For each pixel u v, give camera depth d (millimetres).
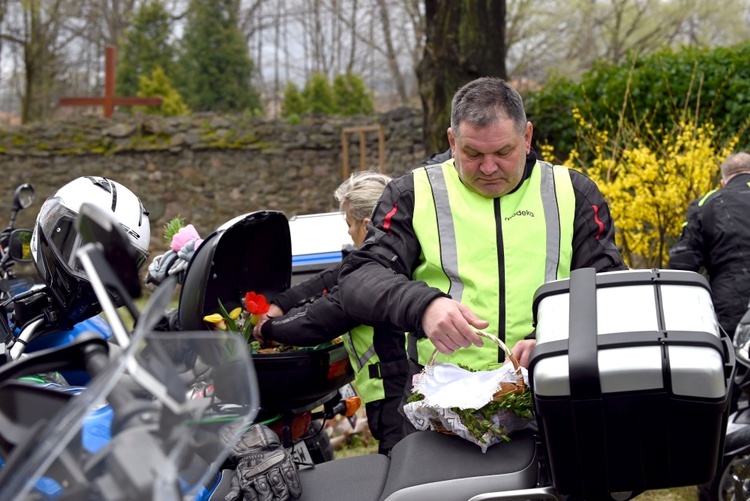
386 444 2961
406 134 13852
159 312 1400
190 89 24594
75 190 2586
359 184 3256
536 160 2695
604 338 1983
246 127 14789
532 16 21547
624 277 2137
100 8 31781
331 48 33188
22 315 2598
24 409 1580
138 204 2699
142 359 1436
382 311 2408
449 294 2537
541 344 2041
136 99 16562
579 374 1943
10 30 27703
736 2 25484
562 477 2047
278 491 2184
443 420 2248
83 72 33219
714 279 4855
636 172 6617
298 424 3004
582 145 9492
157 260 3123
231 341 1563
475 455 2232
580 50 24406
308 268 3553
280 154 14648
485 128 2463
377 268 2523
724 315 4742
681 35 25609
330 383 2891
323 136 14547
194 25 24875
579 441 1999
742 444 3434
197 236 3084
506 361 2408
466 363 2496
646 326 2000
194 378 1635
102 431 1549
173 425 1380
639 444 1990
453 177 2635
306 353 2773
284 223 2898
